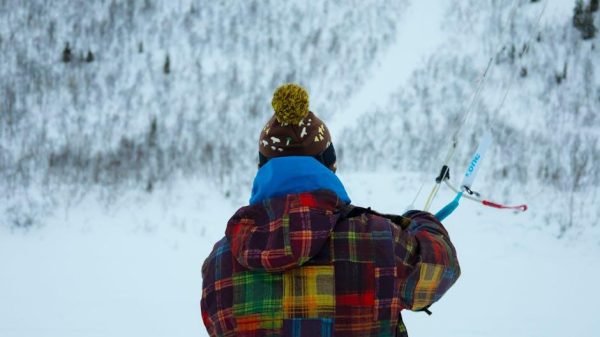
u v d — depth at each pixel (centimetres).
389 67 1569
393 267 145
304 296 143
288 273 145
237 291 147
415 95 1444
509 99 1365
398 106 1419
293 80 1552
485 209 1002
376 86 1516
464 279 771
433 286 149
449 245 157
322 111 1462
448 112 1360
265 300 144
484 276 783
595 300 698
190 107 1446
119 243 940
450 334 605
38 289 752
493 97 1381
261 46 1661
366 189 1107
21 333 605
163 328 627
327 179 151
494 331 612
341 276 144
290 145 153
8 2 1817
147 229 994
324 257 145
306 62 1606
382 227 150
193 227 1003
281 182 149
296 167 150
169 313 670
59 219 1038
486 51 1545
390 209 1038
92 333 608
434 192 231
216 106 1445
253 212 150
